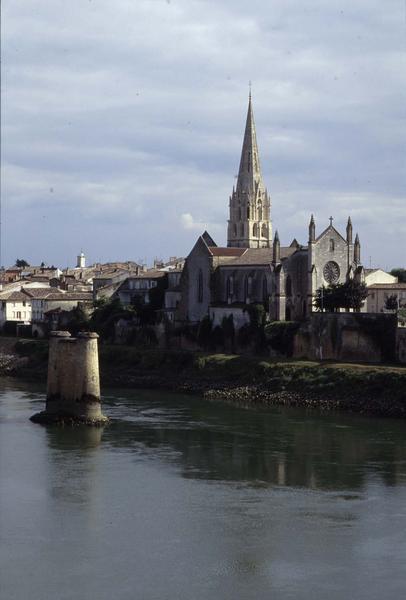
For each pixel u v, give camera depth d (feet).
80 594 229.86
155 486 323.98
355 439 413.18
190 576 240.53
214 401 555.69
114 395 587.68
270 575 240.73
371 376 526.57
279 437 419.13
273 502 303.27
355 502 303.48
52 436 420.77
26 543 263.49
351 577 239.09
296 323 631.56
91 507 297.74
